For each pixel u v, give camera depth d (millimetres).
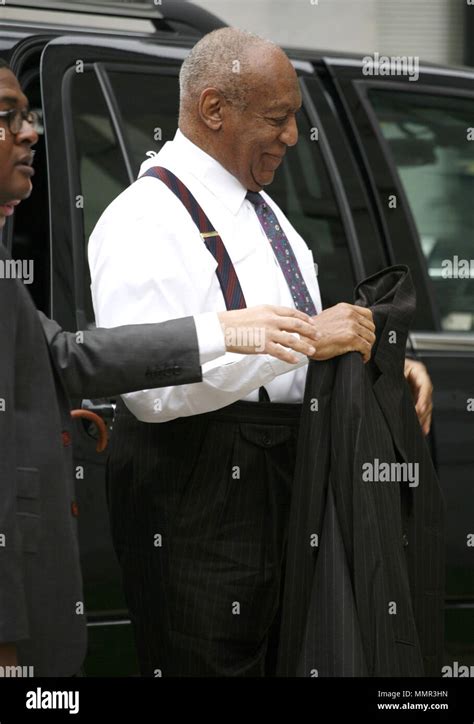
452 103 4598
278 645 3355
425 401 3713
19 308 2645
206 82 3160
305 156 4227
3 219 2836
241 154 3189
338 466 3076
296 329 2908
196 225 3158
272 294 3213
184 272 3105
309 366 3141
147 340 2828
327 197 4219
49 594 2613
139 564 3311
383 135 4406
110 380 2814
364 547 3037
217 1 8258
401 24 8633
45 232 3652
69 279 3637
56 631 2625
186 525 3213
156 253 3084
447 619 4230
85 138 3756
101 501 3596
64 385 2777
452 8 8781
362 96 4406
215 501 3205
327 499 3092
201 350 2846
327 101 4344
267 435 3225
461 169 4543
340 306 3123
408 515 3400
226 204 3217
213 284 3143
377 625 3027
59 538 2637
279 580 3281
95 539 3586
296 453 3225
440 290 4387
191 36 4152
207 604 3207
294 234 3441
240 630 3242
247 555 3221
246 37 3176
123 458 3303
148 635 3342
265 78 3129
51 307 3594
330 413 3107
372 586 3029
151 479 3242
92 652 3602
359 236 4230
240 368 2996
